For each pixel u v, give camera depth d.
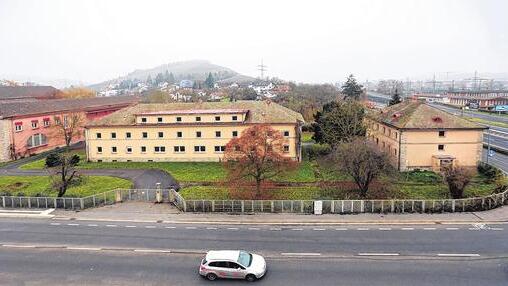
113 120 75.75
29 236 40.47
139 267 33.25
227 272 30.69
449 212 45.06
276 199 50.03
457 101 198.25
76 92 163.12
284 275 31.41
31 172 67.12
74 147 90.69
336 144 68.00
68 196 52.03
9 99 122.06
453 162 63.19
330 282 30.23
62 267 33.50
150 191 52.03
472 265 32.75
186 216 45.47
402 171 64.50
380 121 74.12
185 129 73.81
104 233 40.94
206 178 61.88
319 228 41.22
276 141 54.81
